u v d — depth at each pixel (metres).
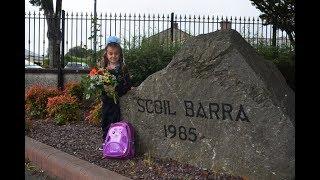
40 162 4.28
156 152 3.94
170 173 3.51
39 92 6.57
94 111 5.62
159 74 3.96
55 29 8.81
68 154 4.14
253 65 3.54
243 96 3.45
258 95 3.40
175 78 3.86
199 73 3.73
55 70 8.63
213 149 3.58
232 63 3.56
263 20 8.31
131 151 3.92
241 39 3.76
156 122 3.95
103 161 3.89
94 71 4.21
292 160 3.25
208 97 3.65
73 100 6.06
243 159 3.41
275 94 3.42
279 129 3.29
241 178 3.38
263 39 8.40
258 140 3.36
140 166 3.71
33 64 9.43
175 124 3.84
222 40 3.65
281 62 7.30
